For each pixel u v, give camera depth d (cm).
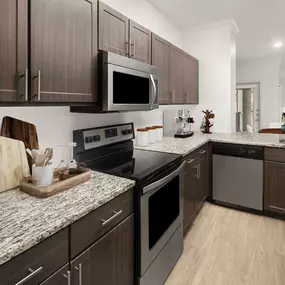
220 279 189
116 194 131
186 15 346
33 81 118
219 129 396
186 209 246
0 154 131
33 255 86
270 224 275
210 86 398
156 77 221
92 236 115
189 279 189
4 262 76
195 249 228
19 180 139
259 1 306
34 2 118
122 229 139
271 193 286
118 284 137
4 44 106
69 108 184
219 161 317
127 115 262
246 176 299
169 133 356
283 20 376
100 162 195
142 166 178
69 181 134
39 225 94
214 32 388
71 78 141
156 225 170
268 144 281
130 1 262
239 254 220
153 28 314
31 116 158
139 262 152
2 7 104
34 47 118
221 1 305
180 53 313
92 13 156
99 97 162
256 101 705
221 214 299
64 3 135
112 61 164
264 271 198
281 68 846
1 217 101
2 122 140
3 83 106
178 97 310
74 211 107
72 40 141
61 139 180
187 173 246
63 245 99
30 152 133
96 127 211
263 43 519
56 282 96
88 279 113
